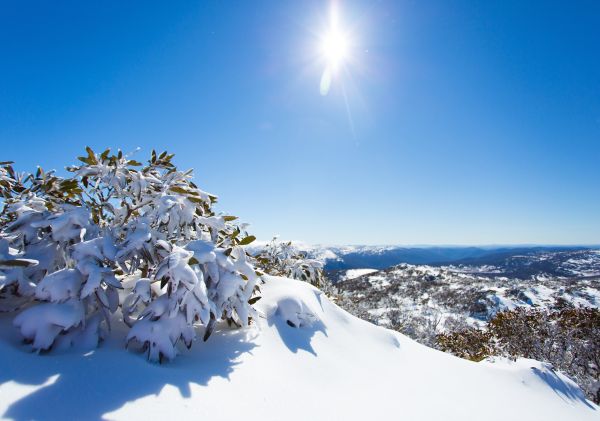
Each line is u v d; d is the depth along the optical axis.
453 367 3.10
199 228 2.44
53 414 1.11
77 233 1.89
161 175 2.66
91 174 2.29
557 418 2.64
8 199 2.18
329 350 2.46
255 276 2.32
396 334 3.45
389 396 2.06
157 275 1.65
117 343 1.67
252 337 2.17
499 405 2.51
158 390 1.37
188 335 1.72
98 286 1.58
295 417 1.50
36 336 1.44
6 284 1.58
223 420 1.31
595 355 8.90
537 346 9.03
